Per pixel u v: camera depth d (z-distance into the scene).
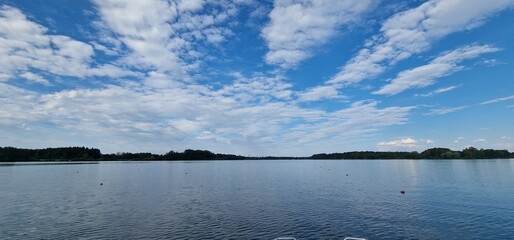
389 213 46.56
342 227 38.62
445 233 35.97
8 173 137.62
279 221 41.69
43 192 72.75
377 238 34.28
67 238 34.09
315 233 36.12
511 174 116.06
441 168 162.50
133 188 81.19
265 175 132.00
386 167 190.88
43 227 38.62
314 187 82.00
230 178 115.25
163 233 35.94
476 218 42.97
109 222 41.16
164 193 70.88
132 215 45.69
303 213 46.81
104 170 169.12
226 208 51.16
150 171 162.75
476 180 94.75
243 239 33.81
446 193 67.44
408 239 33.91
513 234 35.41
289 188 80.06
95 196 65.81
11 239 33.69
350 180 102.44
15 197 64.50
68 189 78.94
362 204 54.38
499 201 56.31
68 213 47.28
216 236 34.81
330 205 53.53
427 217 43.72
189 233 35.91
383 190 74.00
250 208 51.03
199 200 59.78
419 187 79.25
